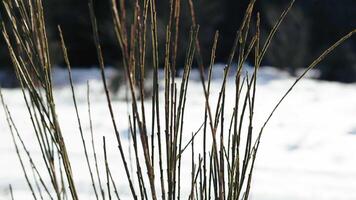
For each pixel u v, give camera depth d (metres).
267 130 5.34
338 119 6.34
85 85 10.93
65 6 13.80
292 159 4.06
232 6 15.24
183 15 10.74
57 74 12.41
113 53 11.18
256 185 3.05
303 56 13.27
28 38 1.32
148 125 5.32
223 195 1.32
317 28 13.89
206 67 12.85
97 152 4.06
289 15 13.33
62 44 1.32
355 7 13.92
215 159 1.34
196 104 7.71
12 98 8.38
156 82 1.21
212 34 12.93
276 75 12.09
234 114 1.35
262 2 14.27
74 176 3.13
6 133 5.05
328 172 3.62
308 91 9.66
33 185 2.91
